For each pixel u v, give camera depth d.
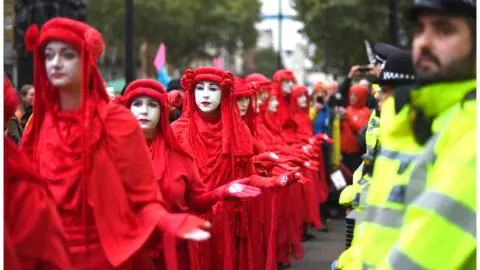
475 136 3.94
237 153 9.73
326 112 17.66
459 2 4.08
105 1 55.94
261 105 14.12
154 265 7.01
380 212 4.58
